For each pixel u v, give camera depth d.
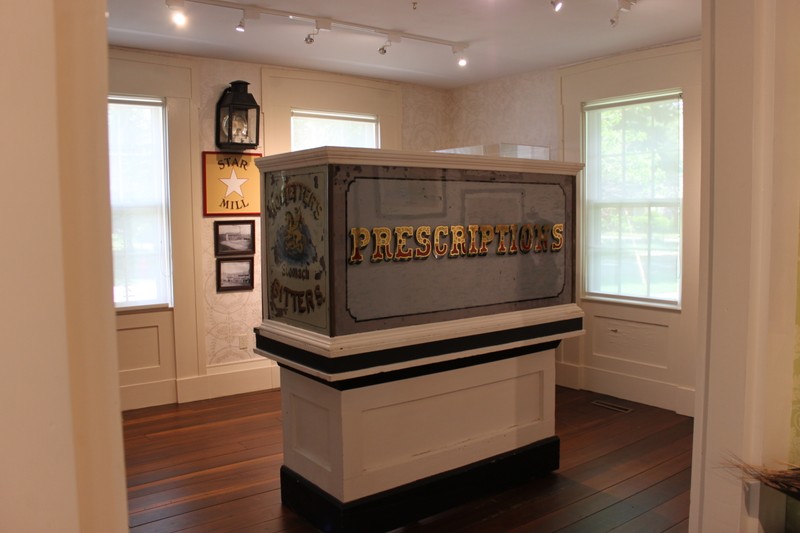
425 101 5.98
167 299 4.85
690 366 4.45
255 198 5.07
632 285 4.82
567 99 5.09
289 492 3.04
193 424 4.33
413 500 2.87
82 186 0.49
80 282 0.49
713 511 1.47
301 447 2.98
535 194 3.22
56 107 0.47
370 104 5.61
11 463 0.47
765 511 1.42
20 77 0.45
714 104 1.42
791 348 1.43
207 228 4.90
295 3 3.63
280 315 2.91
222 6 3.62
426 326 2.80
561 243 3.35
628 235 4.82
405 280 2.75
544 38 4.36
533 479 3.36
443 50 4.65
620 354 4.90
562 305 3.36
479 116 5.87
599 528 2.85
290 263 2.80
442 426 2.99
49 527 0.49
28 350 0.47
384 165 2.66
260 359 5.18
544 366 3.37
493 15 3.86
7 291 0.46
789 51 1.36
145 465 3.62
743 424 1.41
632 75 4.64
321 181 2.57
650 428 4.19
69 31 0.48
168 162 4.70
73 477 0.50
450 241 2.89
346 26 4.04
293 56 4.82
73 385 0.50
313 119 5.38
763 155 1.36
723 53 1.39
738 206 1.39
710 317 1.45
